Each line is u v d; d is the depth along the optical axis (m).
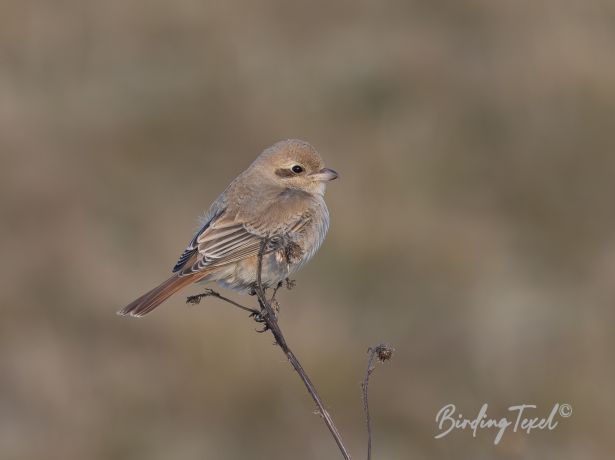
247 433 11.83
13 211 15.79
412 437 11.78
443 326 13.91
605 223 16.34
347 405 11.96
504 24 21.50
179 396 12.08
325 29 22.47
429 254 14.86
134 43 21.89
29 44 21.72
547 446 11.51
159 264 14.86
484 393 12.32
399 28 22.20
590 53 18.92
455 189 16.94
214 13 22.80
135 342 12.86
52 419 12.05
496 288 14.55
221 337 12.31
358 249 14.80
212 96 19.59
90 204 16.55
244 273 8.37
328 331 12.80
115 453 11.64
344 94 19.47
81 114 19.20
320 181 8.92
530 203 16.72
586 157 17.42
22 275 14.12
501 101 18.61
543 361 12.77
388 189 16.39
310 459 11.61
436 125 18.39
